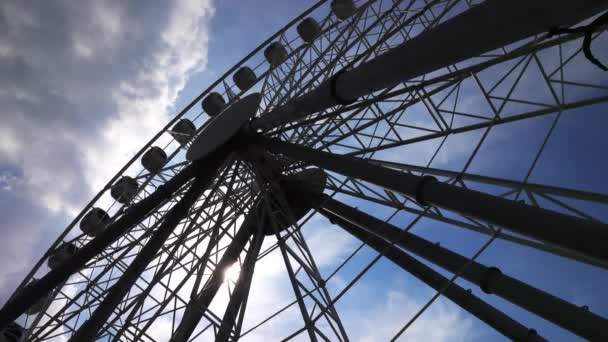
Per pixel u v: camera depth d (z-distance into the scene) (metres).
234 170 15.27
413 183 9.66
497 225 7.75
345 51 14.88
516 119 10.27
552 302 10.75
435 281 15.12
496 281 12.15
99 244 14.65
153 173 18.16
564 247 6.46
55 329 15.16
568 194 8.33
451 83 11.39
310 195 17.17
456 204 8.54
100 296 15.73
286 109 12.17
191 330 14.91
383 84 8.30
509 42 5.58
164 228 13.73
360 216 15.82
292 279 12.15
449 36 6.06
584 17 4.71
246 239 16.69
